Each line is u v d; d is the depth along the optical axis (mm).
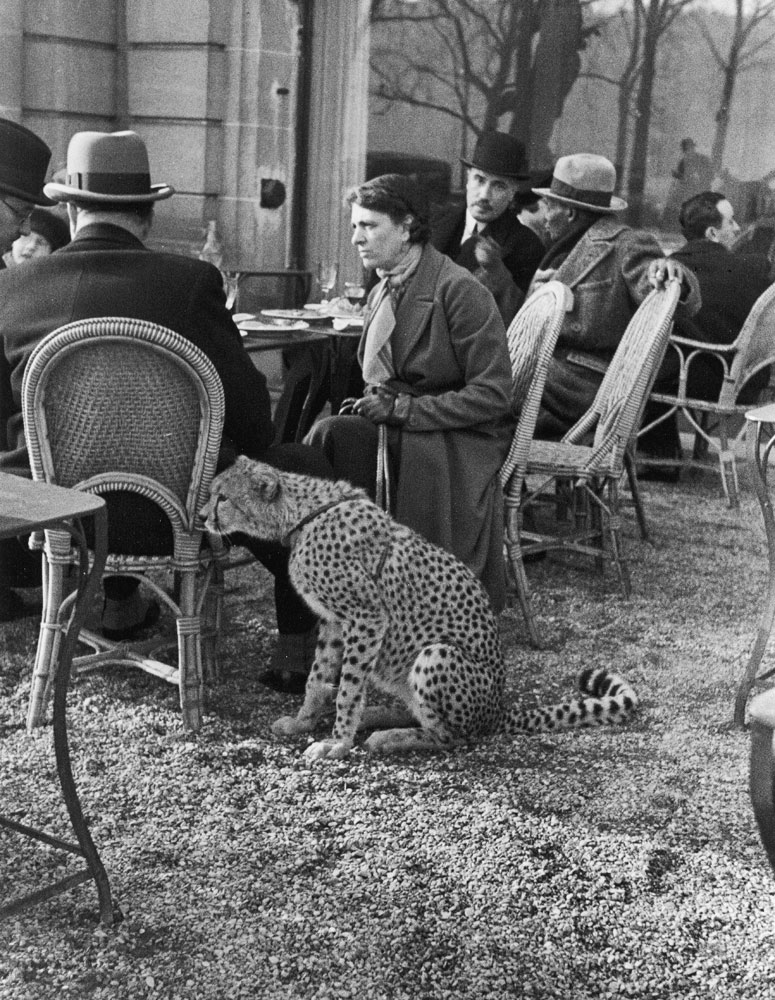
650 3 10211
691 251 6488
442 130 10586
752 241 9195
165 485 3148
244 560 3635
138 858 2662
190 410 3090
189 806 2893
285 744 3244
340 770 3100
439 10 10305
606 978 2312
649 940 2434
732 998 2266
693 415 6938
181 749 3184
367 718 3379
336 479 3850
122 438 3064
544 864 2689
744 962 2369
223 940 2387
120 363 2977
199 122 7535
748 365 5953
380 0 10180
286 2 7602
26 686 3516
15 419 3350
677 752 3266
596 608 4457
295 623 3588
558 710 3371
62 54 7250
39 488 2346
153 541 3232
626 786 3059
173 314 3193
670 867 2693
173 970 2295
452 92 10508
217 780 3023
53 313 3203
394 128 10500
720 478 6703
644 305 4715
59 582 3191
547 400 5520
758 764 1846
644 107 10430
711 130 10297
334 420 3891
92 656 3369
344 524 3137
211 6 7359
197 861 2660
